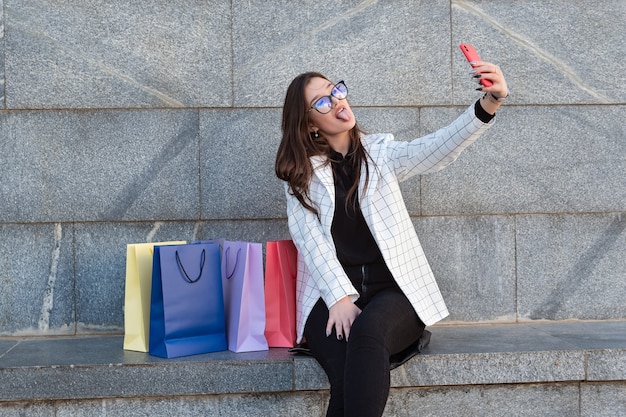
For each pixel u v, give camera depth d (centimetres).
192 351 338
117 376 319
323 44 427
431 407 329
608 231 431
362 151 329
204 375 320
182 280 338
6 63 413
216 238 421
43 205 413
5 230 411
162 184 420
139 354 345
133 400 323
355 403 262
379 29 428
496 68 285
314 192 326
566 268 429
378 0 429
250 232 423
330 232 320
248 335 348
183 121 421
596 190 432
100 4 418
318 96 323
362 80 427
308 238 318
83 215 415
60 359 333
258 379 321
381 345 275
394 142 332
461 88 431
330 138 333
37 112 414
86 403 322
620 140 434
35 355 346
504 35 432
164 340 333
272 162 424
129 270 359
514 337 371
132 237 418
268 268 361
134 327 357
